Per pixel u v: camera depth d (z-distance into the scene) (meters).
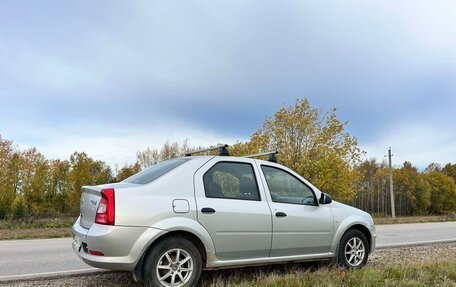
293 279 5.13
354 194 28.19
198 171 5.33
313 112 28.20
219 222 5.15
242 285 4.92
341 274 5.48
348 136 28.22
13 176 47.38
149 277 4.64
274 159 6.47
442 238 12.39
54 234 13.48
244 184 5.64
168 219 4.81
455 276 5.71
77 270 6.65
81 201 5.46
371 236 6.66
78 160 52.06
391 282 5.26
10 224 18.62
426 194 75.31
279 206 5.75
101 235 4.54
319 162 26.02
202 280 5.49
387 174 74.81
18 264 7.31
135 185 4.99
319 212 6.11
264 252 5.52
